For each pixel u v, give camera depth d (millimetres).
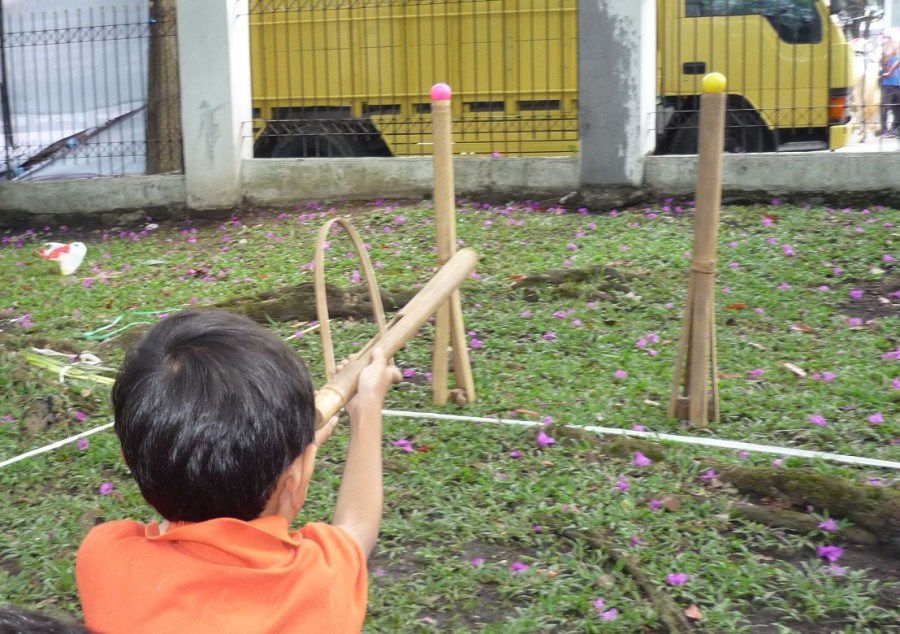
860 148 10148
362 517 1854
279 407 1534
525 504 3959
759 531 3654
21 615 1069
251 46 10859
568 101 10023
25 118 11484
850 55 9602
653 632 3129
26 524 4090
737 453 4258
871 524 3600
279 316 6645
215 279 7984
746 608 3225
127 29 11305
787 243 7586
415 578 3516
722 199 9117
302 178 10367
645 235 8109
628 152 9344
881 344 5566
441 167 4742
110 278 8289
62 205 11031
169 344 1570
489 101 10258
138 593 1516
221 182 10453
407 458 4426
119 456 4621
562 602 3266
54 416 5188
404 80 10445
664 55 10039
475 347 5879
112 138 11508
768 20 9695
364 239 8586
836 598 3186
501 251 7926
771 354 5531
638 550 3525
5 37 11375
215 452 1489
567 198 9438
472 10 10117
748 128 9930
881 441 4367
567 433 4484
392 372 2104
